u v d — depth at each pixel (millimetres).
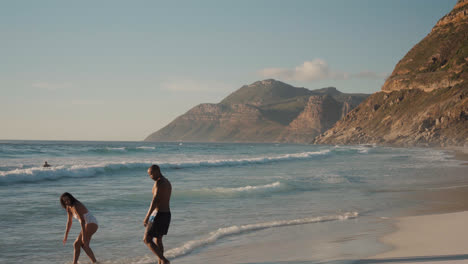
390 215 10422
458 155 51594
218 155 51188
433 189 16109
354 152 63531
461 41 194000
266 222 9555
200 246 7355
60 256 6730
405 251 6250
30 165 28016
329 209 11508
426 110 168875
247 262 6145
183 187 16344
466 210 11062
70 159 36594
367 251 6434
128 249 7199
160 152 55531
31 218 9719
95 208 11180
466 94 159000
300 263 5910
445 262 5363
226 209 11414
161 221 6055
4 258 6508
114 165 24062
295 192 15141
